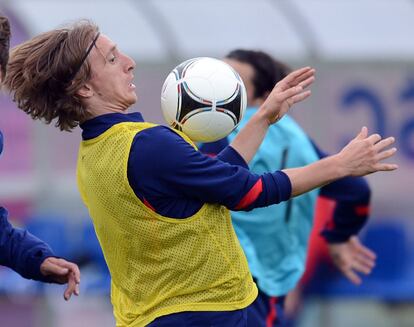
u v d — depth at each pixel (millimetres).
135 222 10703
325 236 16531
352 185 15766
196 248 10680
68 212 25641
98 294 22391
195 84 11086
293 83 11305
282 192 10672
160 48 27625
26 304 23141
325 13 28953
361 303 23234
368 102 27562
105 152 10781
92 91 10984
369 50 27641
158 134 10562
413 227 25219
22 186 26109
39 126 26375
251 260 14836
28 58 11016
